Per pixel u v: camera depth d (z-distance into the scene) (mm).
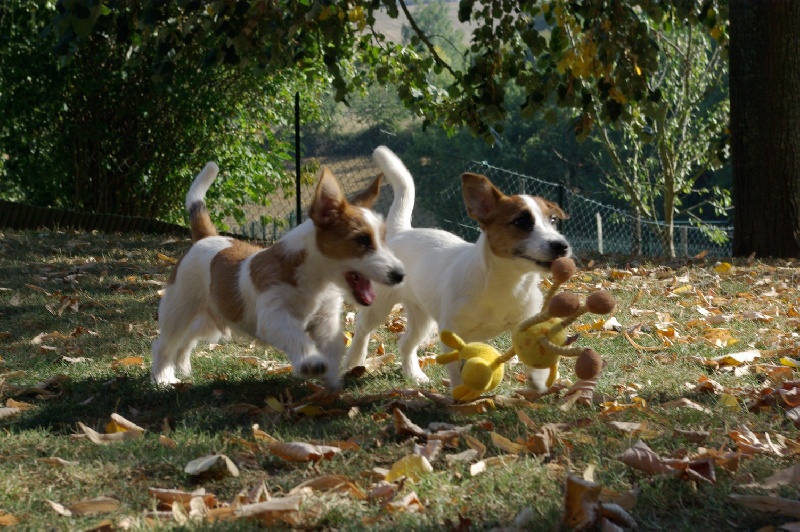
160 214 6133
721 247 11156
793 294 3307
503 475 1958
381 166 2723
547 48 4387
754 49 4285
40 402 2361
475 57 4598
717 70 9938
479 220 2336
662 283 3482
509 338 2768
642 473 1977
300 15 3662
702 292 3324
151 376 2498
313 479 1950
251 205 7828
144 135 5855
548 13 4281
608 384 2412
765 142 4293
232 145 6387
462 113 4805
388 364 2689
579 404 2289
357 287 2357
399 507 1876
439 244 2531
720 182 14617
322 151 7594
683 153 9102
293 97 6699
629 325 2912
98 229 5191
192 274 2490
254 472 2012
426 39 4855
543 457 2031
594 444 2064
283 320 2289
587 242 9656
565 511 1831
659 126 8547
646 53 3971
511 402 2283
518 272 2322
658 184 9406
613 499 1883
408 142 14688
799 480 1928
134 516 1874
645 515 1863
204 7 3572
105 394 2402
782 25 4219
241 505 1880
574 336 2186
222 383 2471
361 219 2330
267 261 2352
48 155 5879
